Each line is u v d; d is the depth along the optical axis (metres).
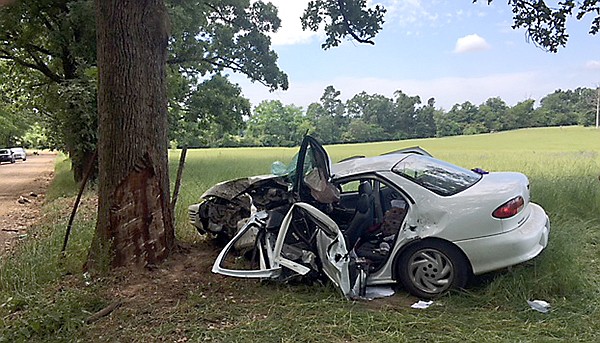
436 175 4.51
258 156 30.86
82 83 13.54
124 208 4.95
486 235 4.04
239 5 19.52
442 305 3.97
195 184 12.22
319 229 4.51
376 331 3.53
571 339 3.33
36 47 14.76
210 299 4.23
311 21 8.74
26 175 25.25
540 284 4.09
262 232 4.88
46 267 5.04
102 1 4.86
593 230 6.54
